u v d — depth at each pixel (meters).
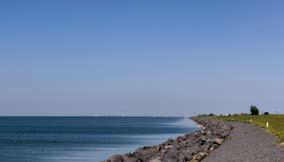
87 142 99.31
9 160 60.34
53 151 74.81
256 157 34.88
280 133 56.84
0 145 90.19
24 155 67.75
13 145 90.50
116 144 92.00
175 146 61.53
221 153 45.84
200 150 49.91
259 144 46.97
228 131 90.56
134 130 173.38
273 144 43.62
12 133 148.62
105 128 199.88
